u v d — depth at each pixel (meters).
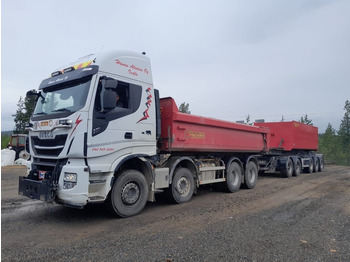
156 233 5.03
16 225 5.45
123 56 6.27
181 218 6.12
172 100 7.28
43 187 5.25
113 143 5.77
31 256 3.93
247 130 10.68
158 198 8.38
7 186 11.00
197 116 8.05
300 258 4.02
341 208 7.39
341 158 48.31
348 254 4.20
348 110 49.78
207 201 8.12
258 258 3.98
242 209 7.11
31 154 6.25
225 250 4.25
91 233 5.00
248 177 10.86
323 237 4.96
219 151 9.41
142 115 6.50
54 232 5.04
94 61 5.75
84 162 5.32
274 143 17.12
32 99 6.89
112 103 5.39
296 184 12.46
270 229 5.37
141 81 6.60
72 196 5.08
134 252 4.12
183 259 3.89
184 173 7.88
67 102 5.75
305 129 18.77
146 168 6.64
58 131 5.42
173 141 7.27
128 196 6.13
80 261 3.78
